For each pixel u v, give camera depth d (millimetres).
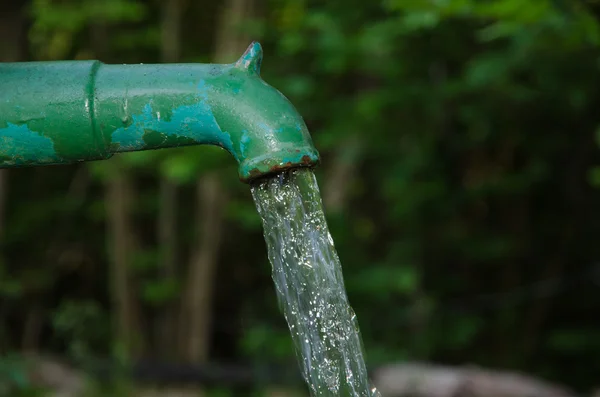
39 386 8250
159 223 12250
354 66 9695
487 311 12766
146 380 9859
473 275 13055
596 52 7469
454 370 8836
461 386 8469
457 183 12133
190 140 2082
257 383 9562
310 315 2189
